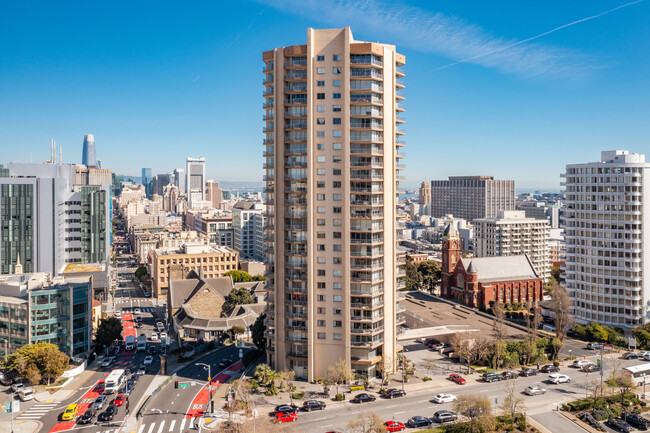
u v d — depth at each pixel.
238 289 199.88
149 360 150.25
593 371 139.75
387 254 128.25
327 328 125.12
